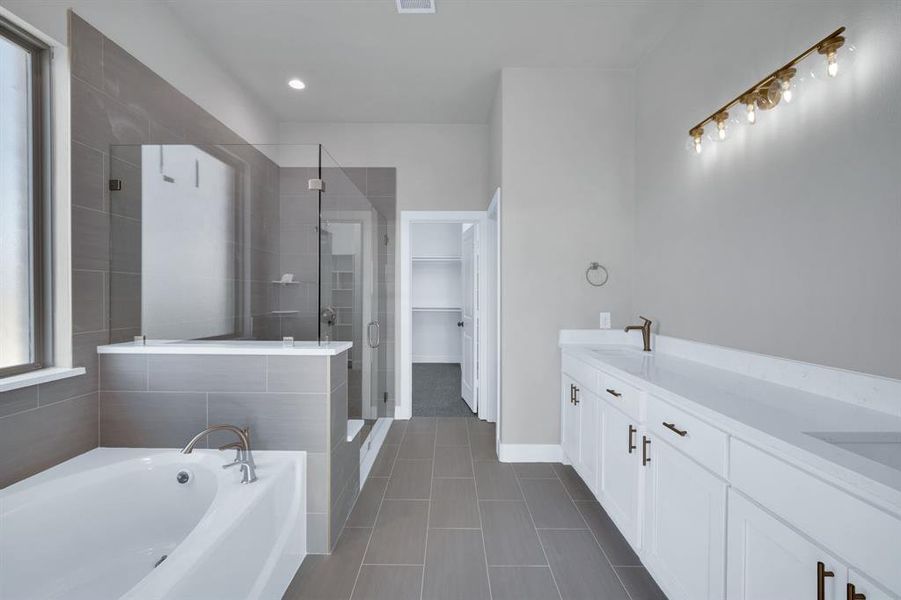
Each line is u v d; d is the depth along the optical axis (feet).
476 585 5.78
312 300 6.93
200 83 9.04
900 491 2.41
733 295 6.46
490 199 12.33
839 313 4.64
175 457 6.16
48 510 5.05
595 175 9.96
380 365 12.52
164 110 7.91
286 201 7.04
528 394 9.99
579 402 8.54
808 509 3.08
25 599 4.79
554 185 9.93
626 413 6.29
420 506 7.94
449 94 11.37
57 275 6.06
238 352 6.56
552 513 7.69
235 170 7.02
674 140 8.24
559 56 9.50
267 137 12.30
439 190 13.33
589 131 9.96
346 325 8.55
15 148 5.68
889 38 4.06
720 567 4.08
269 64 9.87
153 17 7.58
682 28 7.96
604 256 9.97
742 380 5.74
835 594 2.84
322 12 8.04
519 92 9.95
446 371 22.07
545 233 9.93
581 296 9.95
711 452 4.26
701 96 7.32
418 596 5.57
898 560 2.44
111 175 6.74
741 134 6.28
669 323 8.41
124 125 6.95
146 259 6.91
